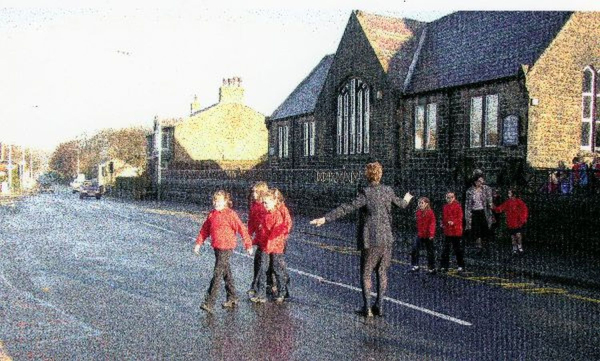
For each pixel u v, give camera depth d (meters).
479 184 15.12
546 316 8.69
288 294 9.72
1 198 54.03
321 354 6.62
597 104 22.58
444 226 12.98
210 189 43.38
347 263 13.81
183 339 7.18
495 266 13.55
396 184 22.98
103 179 100.81
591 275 12.02
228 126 61.03
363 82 30.75
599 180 16.17
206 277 11.65
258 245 9.58
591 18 22.34
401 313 8.70
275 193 9.48
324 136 34.34
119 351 6.65
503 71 22.61
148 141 67.00
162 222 25.98
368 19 31.03
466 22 28.08
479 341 7.23
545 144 21.31
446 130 25.28
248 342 7.07
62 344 6.90
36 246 16.38
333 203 26.95
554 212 16.39
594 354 6.75
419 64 28.95
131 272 12.09
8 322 7.89
